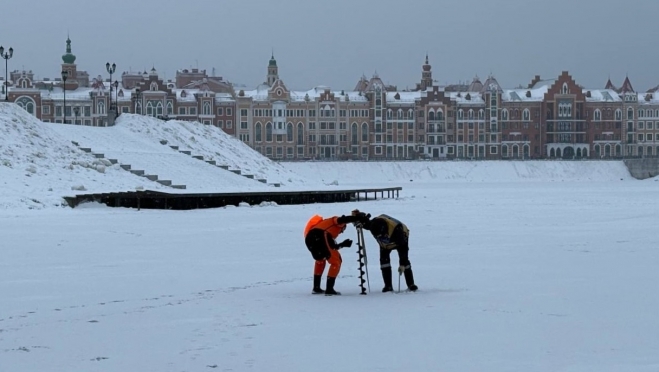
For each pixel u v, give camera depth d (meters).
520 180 177.50
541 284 25.12
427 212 64.69
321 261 23.47
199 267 30.05
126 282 26.11
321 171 173.00
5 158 70.88
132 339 17.53
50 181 68.44
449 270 28.78
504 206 74.06
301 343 17.08
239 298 22.81
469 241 40.06
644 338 17.30
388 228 23.67
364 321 19.34
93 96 188.12
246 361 15.61
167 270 29.19
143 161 86.19
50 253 34.53
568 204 77.56
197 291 24.20
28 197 61.31
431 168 180.62
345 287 25.03
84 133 90.00
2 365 15.41
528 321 19.17
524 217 58.34
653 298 22.30
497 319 19.45
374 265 30.44
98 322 19.39
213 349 16.58
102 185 71.62
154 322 19.36
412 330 18.30
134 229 46.94
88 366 15.30
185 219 55.41
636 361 15.36
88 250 35.84
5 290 24.41
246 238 41.88
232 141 111.19
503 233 44.69
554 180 178.38
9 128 78.50
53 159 75.44
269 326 18.83
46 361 15.69
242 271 28.89
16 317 20.09
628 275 27.09
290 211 65.75
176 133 102.56
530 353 16.09
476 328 18.45
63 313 20.61
